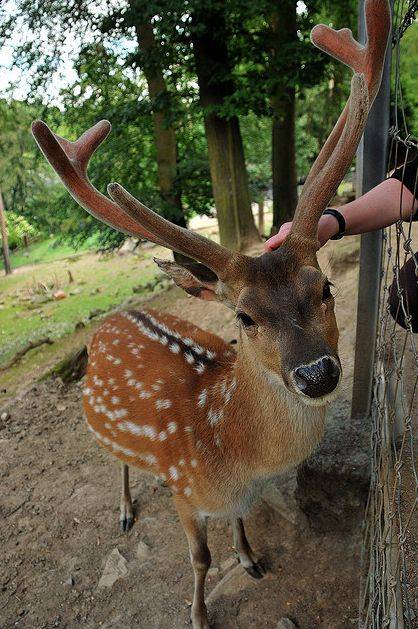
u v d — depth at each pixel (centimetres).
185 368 104
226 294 76
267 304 69
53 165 82
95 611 113
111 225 83
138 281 523
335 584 103
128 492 134
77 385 209
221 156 363
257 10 286
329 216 82
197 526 101
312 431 82
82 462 160
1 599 118
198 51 330
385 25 75
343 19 345
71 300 510
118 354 118
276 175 391
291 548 112
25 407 195
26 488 151
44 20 308
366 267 103
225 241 382
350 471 104
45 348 360
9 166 754
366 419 114
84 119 371
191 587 113
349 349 148
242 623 102
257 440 85
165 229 74
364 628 81
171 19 282
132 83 370
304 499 111
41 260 804
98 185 385
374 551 86
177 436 97
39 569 125
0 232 857
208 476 93
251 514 121
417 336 129
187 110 365
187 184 401
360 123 72
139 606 112
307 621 99
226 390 92
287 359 66
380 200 83
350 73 411
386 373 95
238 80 336
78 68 338
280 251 72
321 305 69
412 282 89
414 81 391
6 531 136
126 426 109
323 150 81
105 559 125
